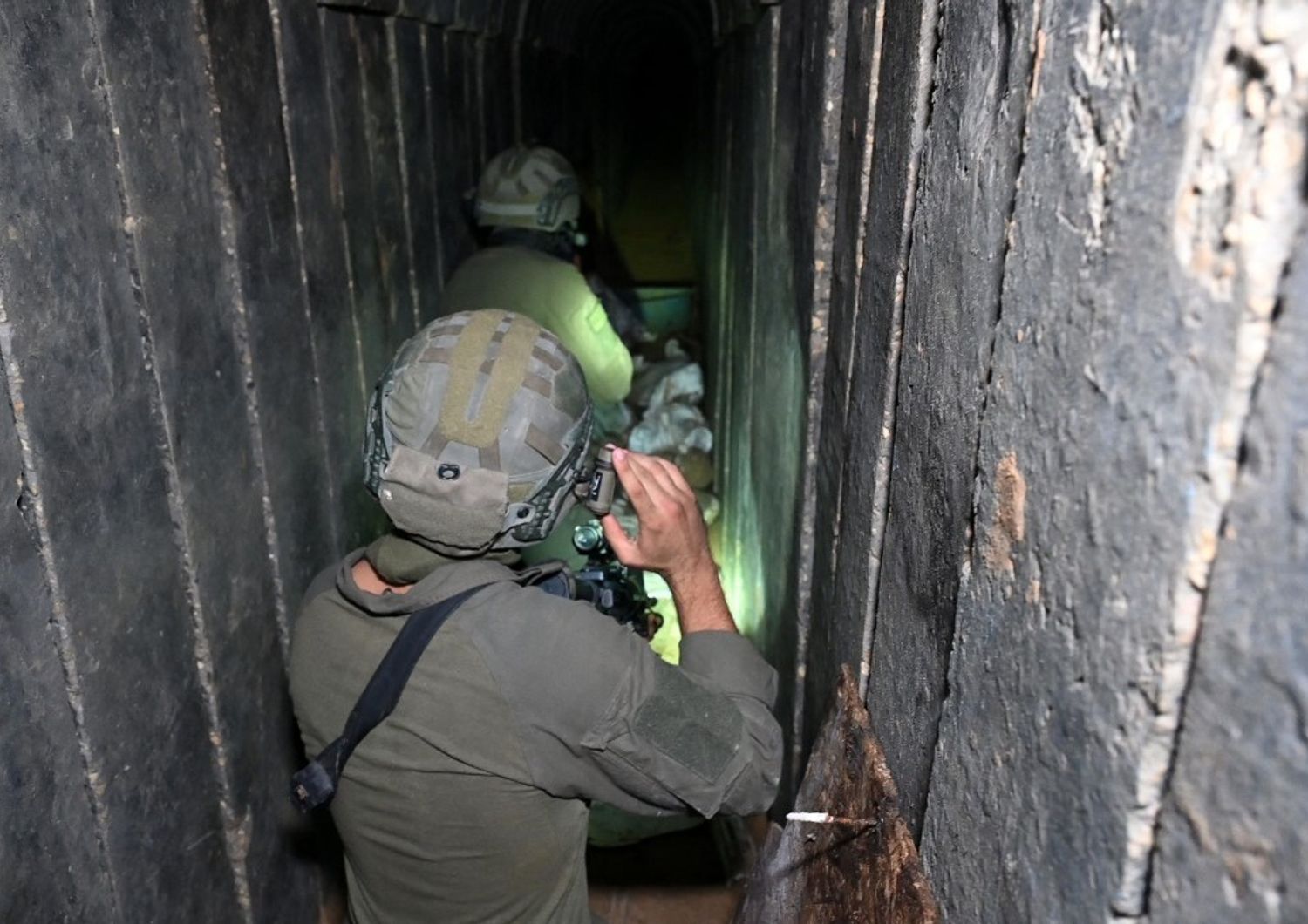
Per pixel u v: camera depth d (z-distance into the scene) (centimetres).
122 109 112
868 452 114
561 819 105
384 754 100
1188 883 47
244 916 148
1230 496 44
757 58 229
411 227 238
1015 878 64
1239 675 43
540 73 443
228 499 140
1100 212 55
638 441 376
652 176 886
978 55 77
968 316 78
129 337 115
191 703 132
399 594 101
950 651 81
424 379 100
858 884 93
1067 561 58
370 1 196
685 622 117
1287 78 40
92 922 111
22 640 98
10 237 94
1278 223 40
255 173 147
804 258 160
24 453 97
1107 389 53
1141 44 50
